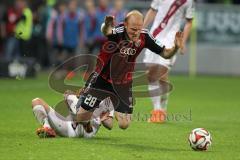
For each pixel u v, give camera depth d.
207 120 29.67
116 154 19.59
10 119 28.28
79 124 22.23
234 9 59.12
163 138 23.22
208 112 33.19
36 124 26.61
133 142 22.08
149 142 22.20
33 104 22.05
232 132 25.61
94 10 55.16
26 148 20.38
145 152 20.08
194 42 60.00
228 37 59.50
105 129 24.84
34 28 58.25
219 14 59.38
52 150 20.02
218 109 34.72
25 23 56.03
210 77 58.97
